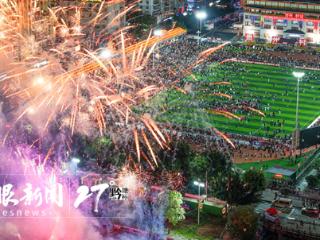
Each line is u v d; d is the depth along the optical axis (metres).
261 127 186.38
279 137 178.62
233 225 113.88
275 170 147.88
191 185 129.75
